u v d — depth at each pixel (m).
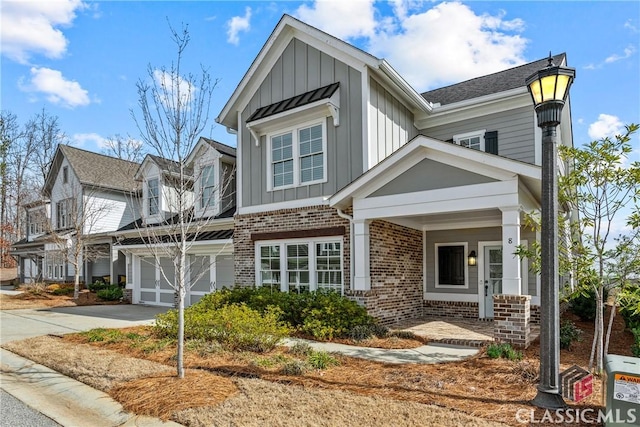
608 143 5.83
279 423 4.27
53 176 27.00
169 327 9.05
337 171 11.17
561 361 6.80
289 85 12.52
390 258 10.91
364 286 9.78
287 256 11.96
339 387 5.39
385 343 8.23
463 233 12.10
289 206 11.93
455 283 12.18
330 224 10.98
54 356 7.68
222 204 15.14
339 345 8.21
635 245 5.76
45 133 39.75
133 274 18.55
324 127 11.45
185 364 6.68
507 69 15.25
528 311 7.71
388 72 10.88
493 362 6.53
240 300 10.84
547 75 4.76
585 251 6.04
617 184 5.88
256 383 5.58
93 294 20.52
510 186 7.84
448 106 12.53
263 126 12.59
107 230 24.45
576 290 6.16
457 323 10.88
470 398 4.94
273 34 12.59
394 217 10.12
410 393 5.14
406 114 12.69
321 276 11.16
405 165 9.16
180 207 6.29
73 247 21.23
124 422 4.69
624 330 9.76
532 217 7.25
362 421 4.27
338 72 11.42
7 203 40.09
